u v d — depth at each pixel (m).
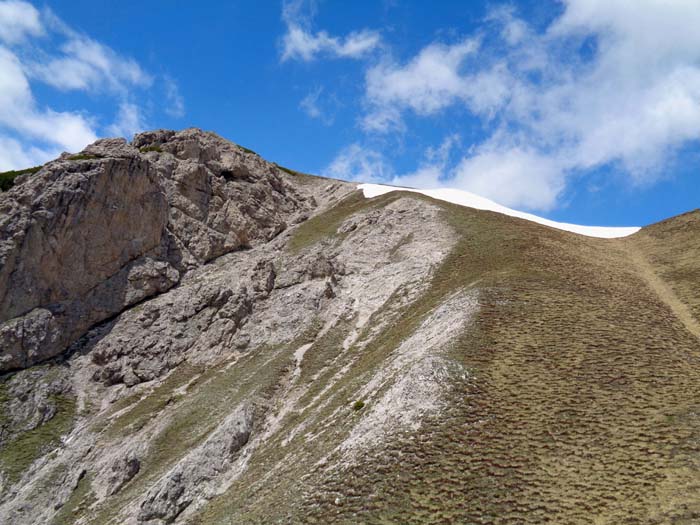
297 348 58.00
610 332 37.75
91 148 82.25
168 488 41.47
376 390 38.62
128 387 61.91
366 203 91.38
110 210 71.88
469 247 65.62
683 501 21.52
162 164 85.19
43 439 56.09
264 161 104.44
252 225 87.00
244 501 34.53
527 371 33.66
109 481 47.50
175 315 67.88
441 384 33.75
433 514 24.27
